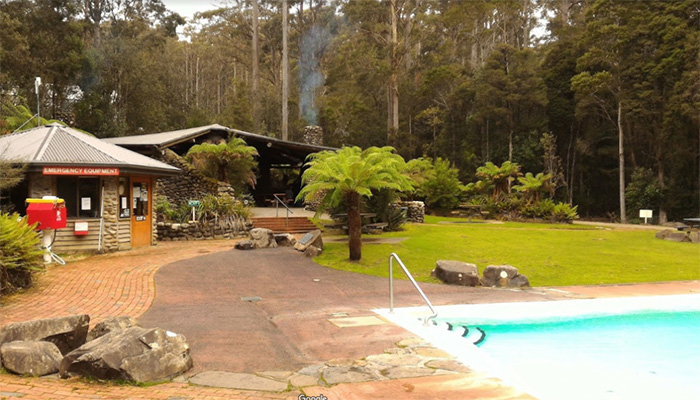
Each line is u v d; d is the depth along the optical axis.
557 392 5.05
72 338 5.77
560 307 8.72
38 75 36.25
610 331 7.75
